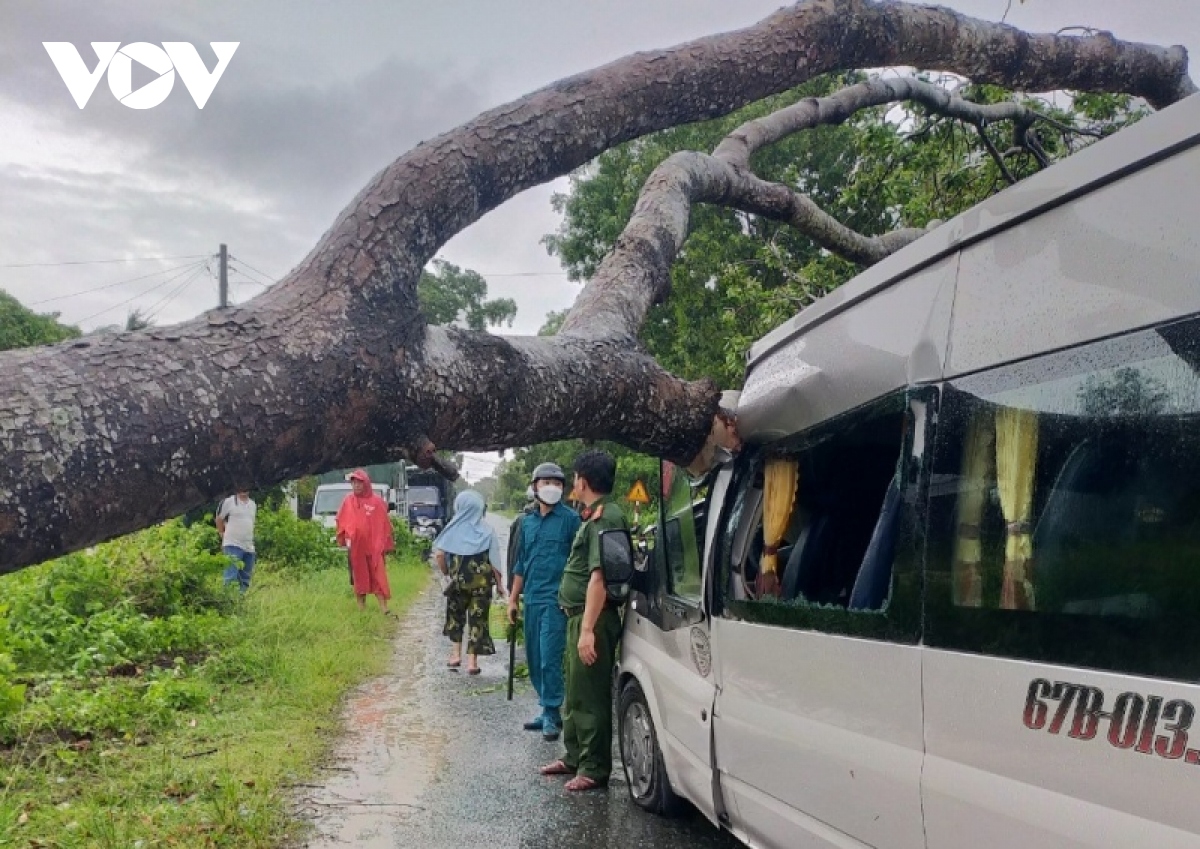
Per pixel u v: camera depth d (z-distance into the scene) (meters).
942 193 7.35
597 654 5.59
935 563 2.58
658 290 4.23
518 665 9.30
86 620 8.45
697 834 4.84
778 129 5.66
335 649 9.32
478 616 9.15
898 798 2.63
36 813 4.59
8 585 8.37
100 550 9.67
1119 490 2.02
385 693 8.21
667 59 3.49
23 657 7.21
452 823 4.96
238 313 2.33
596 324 3.63
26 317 32.66
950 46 4.39
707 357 18.45
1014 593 2.27
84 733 5.96
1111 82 5.09
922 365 2.76
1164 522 1.90
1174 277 1.95
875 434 3.00
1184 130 1.95
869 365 3.06
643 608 5.35
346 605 13.04
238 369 2.20
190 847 4.32
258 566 16.45
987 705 2.29
